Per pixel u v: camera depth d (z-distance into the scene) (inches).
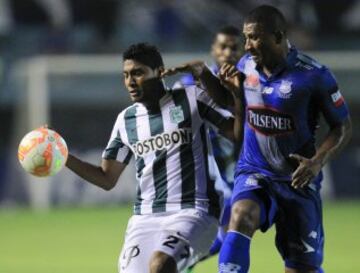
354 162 2824.8
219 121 955.3
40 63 2898.6
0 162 2815.0
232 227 896.9
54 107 2871.6
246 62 956.6
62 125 2869.1
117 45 3134.8
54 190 2755.9
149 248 927.0
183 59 2908.5
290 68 930.7
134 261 922.7
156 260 883.4
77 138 2849.4
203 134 955.3
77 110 2871.6
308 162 889.5
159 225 933.2
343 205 2694.4
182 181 940.6
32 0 3208.7
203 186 942.4
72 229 2183.8
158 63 949.8
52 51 3159.5
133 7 3235.7
